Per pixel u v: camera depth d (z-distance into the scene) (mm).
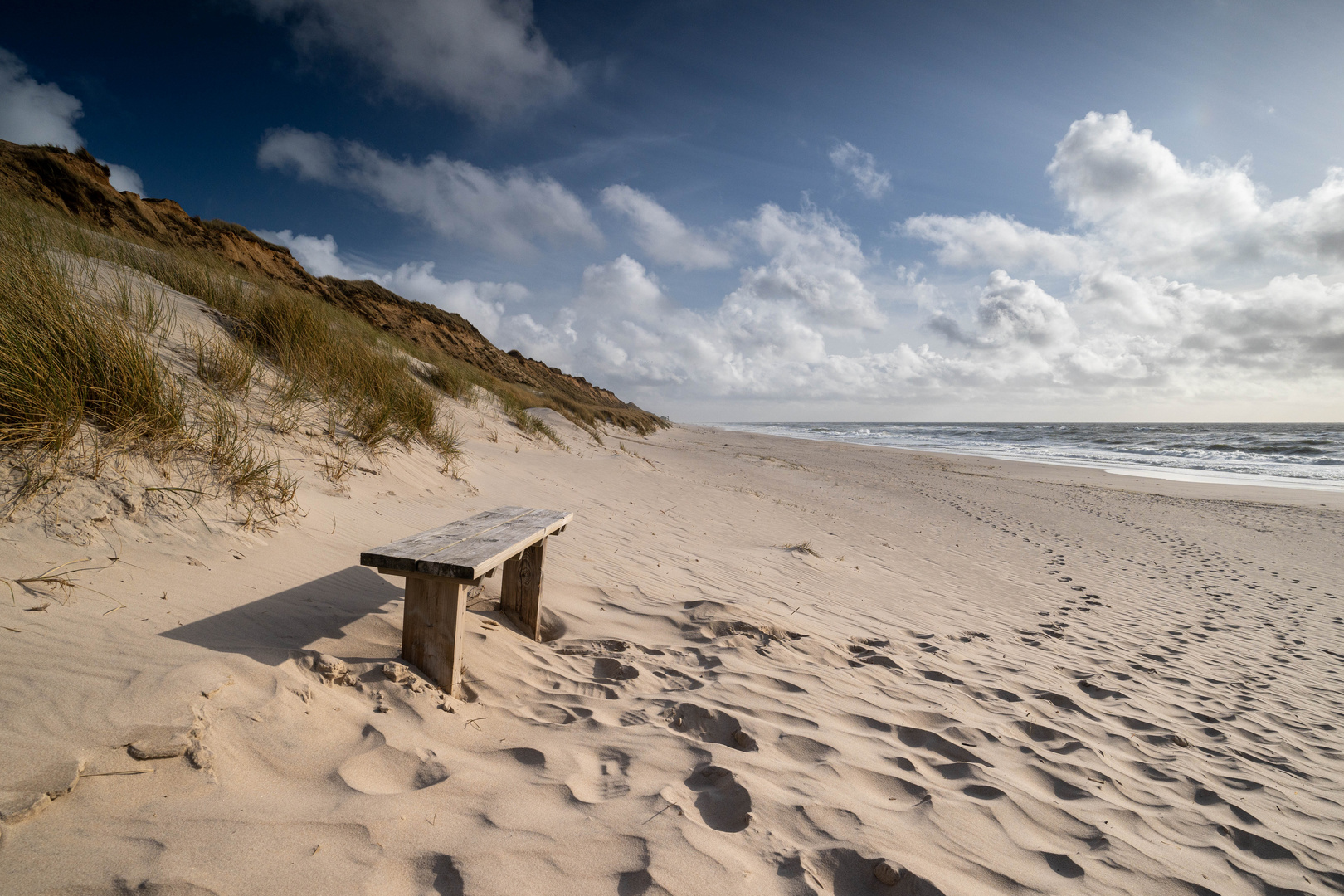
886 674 3801
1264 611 7207
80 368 3414
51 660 1935
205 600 2594
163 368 4285
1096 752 3094
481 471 7191
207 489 3400
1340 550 11438
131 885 1370
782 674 3480
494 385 17125
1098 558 9633
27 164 13852
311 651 2463
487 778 2053
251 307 7309
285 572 3092
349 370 6883
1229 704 4234
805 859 1859
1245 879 2217
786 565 6367
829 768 2486
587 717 2645
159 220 17125
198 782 1702
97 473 2979
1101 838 2301
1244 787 3000
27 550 2420
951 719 3213
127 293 5406
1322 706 4402
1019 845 2176
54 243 6234
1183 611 6855
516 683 2871
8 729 1635
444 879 1569
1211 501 17312
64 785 1535
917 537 9852
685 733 2633
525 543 2982
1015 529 11734
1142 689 4277
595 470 10180
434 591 2539
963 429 108688
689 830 1908
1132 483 22297
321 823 1676
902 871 1845
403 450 6047
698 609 4285
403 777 1981
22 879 1323
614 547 5664
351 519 4117
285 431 4867
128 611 2320
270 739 1941
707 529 7652
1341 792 3100
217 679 2076
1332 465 29672
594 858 1727
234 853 1515
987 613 5891
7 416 2871
